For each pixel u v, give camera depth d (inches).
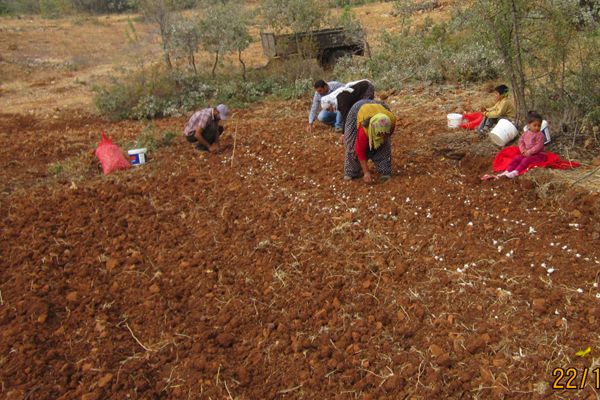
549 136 236.7
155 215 239.9
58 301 185.6
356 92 255.4
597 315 149.0
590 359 136.7
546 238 187.8
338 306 172.1
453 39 454.6
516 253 182.4
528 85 265.7
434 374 141.3
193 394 147.6
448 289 171.2
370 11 834.2
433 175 245.1
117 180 278.1
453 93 378.0
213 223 230.1
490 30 253.3
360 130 227.0
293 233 215.8
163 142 330.0
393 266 187.2
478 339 148.6
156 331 171.0
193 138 306.0
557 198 207.5
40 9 1198.9
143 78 467.8
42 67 684.7
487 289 166.6
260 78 482.0
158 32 580.1
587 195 204.2
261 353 159.2
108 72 639.1
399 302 170.1
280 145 312.7
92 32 911.0
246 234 218.7
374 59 471.5
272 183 260.7
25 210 247.9
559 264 173.0
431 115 334.6
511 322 153.4
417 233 202.4
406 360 148.8
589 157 234.8
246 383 149.6
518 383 135.0
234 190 257.4
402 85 410.9
